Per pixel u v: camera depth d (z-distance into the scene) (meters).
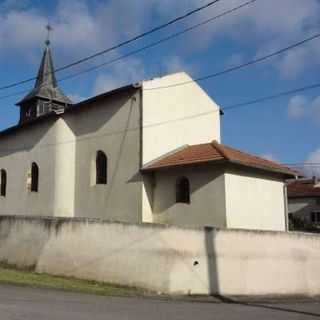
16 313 10.10
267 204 22.27
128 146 22.86
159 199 22.09
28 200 27.38
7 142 30.02
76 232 18.06
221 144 23.23
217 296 16.84
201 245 17.05
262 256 18.70
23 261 19.36
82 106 25.22
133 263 16.77
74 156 25.55
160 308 12.66
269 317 12.22
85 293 15.02
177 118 24.05
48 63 37.84
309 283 20.42
